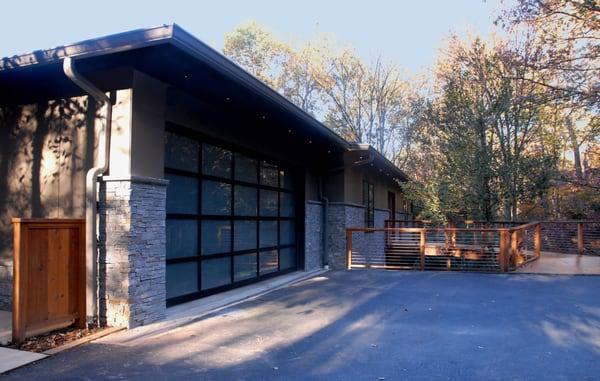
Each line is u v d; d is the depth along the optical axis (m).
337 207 12.06
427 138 15.75
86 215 5.37
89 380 3.80
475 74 14.52
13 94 6.19
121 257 5.29
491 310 6.58
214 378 3.88
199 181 7.20
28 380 3.78
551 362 4.29
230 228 8.14
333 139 9.76
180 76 5.73
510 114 14.34
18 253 4.60
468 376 3.94
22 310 4.63
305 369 4.12
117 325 5.30
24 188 6.05
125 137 5.39
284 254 10.38
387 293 8.03
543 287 8.56
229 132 7.77
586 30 11.70
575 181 14.86
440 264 12.49
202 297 7.28
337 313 6.41
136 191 5.39
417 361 4.34
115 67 5.43
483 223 13.50
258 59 28.98
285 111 7.26
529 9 11.67
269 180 9.72
